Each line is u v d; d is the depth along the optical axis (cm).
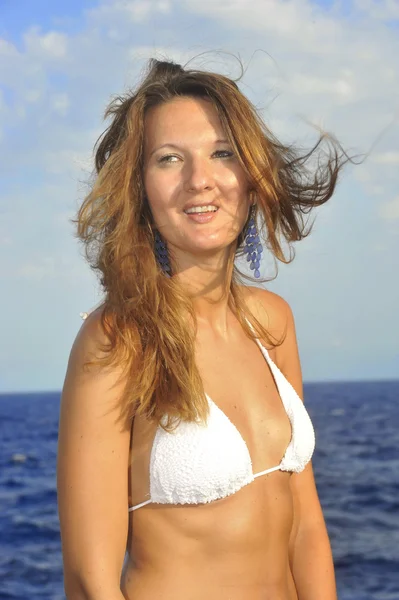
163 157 264
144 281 258
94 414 245
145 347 253
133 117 267
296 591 284
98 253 270
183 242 266
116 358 246
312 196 288
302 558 286
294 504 289
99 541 241
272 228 276
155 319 253
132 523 258
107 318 251
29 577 1578
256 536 259
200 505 254
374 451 3572
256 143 266
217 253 273
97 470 244
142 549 256
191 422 253
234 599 253
